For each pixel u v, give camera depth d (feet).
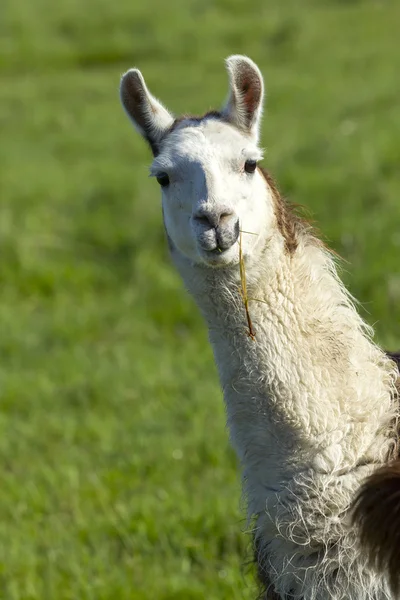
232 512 82.17
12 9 395.34
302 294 54.70
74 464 99.55
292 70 275.39
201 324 138.62
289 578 53.52
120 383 118.42
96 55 337.11
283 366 53.47
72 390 118.32
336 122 204.13
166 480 92.73
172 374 118.52
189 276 56.34
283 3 368.07
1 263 163.12
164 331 138.62
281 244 55.16
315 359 53.47
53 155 234.17
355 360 54.44
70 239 169.68
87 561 80.38
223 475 91.66
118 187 189.37
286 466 53.06
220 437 98.78
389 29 305.94
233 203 53.47
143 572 78.23
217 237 52.65
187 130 56.18
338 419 52.75
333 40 304.30
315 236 58.03
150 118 59.16
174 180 55.26
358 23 318.86
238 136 55.62
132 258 161.27
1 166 224.33
